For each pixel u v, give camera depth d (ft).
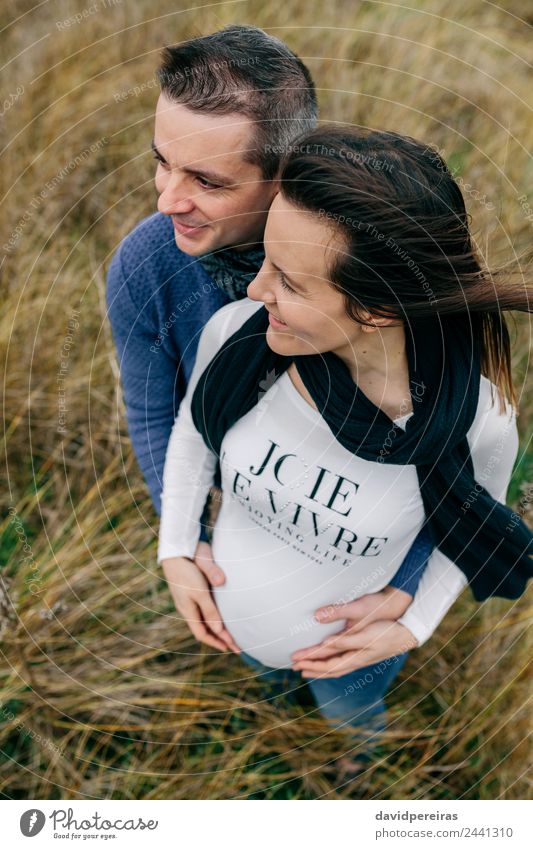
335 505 3.71
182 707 5.82
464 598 6.16
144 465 4.71
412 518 3.81
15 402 6.44
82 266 7.07
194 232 3.45
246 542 4.18
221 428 3.82
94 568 6.03
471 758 5.80
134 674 5.60
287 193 2.82
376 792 5.65
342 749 5.51
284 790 5.66
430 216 3.00
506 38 9.07
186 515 4.46
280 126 3.22
